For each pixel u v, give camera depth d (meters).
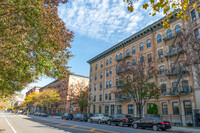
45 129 13.54
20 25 6.46
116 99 32.25
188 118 19.88
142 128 17.25
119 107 31.97
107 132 12.35
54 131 12.33
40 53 7.20
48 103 54.34
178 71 21.27
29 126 16.06
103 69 39.69
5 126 15.70
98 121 24.41
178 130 14.75
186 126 18.72
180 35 22.19
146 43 28.80
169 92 22.06
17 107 104.94
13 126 15.85
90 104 38.19
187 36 18.06
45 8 7.22
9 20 6.16
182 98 21.09
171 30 24.64
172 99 22.34
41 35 6.90
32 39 6.58
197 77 19.19
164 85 24.05
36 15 6.30
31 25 6.52
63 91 58.03
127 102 29.86
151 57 26.98
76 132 12.02
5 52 6.44
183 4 5.23
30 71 8.01
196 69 18.83
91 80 44.31
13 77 9.07
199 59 17.16
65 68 9.38
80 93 37.31
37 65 7.02
